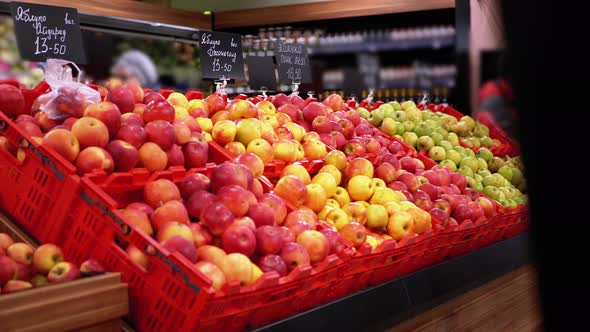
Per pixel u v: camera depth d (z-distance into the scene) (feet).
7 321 4.51
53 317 4.80
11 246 5.51
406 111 12.70
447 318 8.60
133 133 6.46
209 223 5.98
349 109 11.56
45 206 5.94
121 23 16.90
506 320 10.26
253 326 5.82
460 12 15.90
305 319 6.24
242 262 5.69
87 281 5.08
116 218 5.51
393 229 8.03
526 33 3.05
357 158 9.00
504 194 11.51
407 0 18.74
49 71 6.73
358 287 7.27
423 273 8.30
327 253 6.64
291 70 11.87
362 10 19.39
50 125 6.52
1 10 14.12
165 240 5.62
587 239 3.04
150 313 5.36
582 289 3.08
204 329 5.31
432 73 21.52
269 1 22.17
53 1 14.76
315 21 20.47
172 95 8.52
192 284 5.09
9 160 6.15
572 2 2.92
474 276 9.41
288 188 7.39
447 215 8.71
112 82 8.11
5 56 14.74
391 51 21.88
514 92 3.19
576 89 2.96
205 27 19.76
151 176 6.51
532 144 3.14
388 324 7.48
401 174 9.41
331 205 8.11
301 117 10.08
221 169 6.67
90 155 5.96
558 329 3.19
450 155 11.90
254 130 8.24
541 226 3.18
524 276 10.96
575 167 3.02
